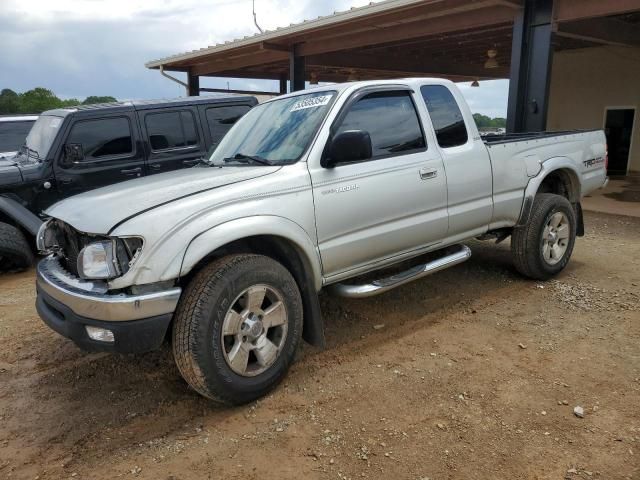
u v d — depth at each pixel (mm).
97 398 3385
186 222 2951
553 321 4320
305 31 11914
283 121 4020
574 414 3000
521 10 9133
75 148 6707
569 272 5656
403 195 3959
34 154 6953
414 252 4238
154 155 7273
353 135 3420
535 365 3586
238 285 3059
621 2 8102
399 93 4156
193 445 2854
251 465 2670
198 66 17875
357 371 3584
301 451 2766
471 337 4059
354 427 2953
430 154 4191
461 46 15133
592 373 3457
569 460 2621
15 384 3602
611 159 16094
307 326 3611
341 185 3609
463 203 4465
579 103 16516
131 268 2830
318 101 3928
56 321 3148
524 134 5625
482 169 4562
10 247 6266
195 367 2945
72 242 3262
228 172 3582
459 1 9289
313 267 3502
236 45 13875
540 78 9211
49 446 2893
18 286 6039
